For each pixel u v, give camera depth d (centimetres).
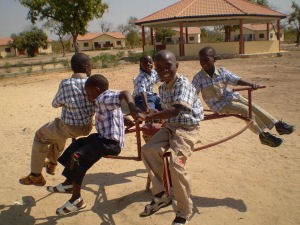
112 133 370
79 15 3650
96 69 2428
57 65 3186
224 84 500
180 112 360
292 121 815
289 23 5797
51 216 437
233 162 578
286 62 2438
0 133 823
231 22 3519
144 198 468
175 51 3259
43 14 3662
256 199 451
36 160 412
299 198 449
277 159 582
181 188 343
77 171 360
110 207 450
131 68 2425
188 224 399
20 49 7531
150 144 364
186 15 3031
